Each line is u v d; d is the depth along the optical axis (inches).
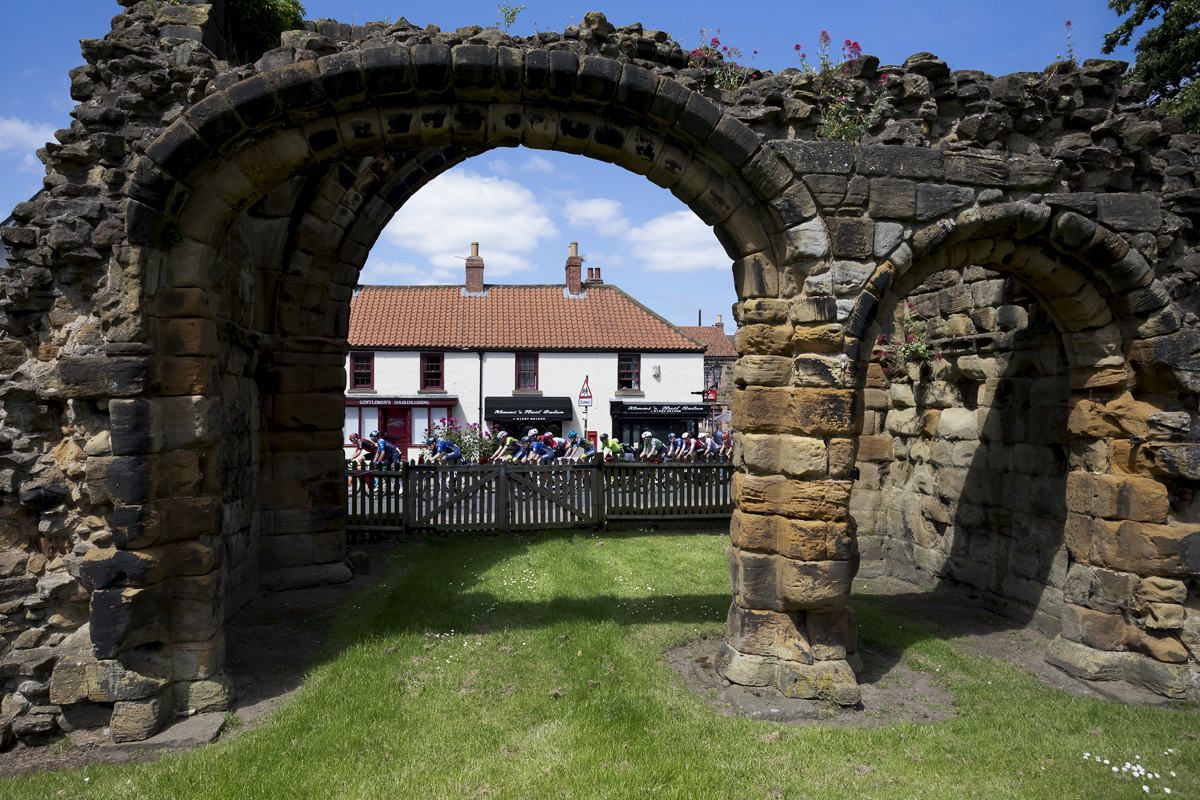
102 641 179.5
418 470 444.5
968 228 209.6
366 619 269.0
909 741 181.0
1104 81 225.9
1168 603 213.8
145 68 190.4
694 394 1104.8
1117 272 217.0
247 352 301.3
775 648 209.0
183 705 191.3
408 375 1047.0
